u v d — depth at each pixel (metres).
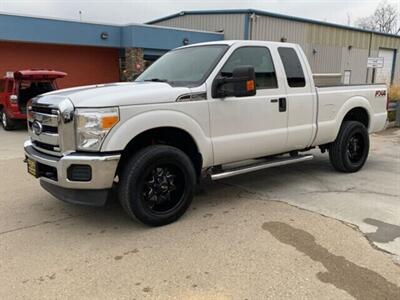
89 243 3.91
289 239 3.94
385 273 3.29
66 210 4.83
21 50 16.70
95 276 3.29
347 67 28.25
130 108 3.91
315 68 25.58
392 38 31.92
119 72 20.05
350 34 27.73
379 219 4.46
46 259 3.59
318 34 25.12
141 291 3.07
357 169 6.59
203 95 4.43
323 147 6.52
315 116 5.72
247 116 4.84
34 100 4.41
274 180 6.10
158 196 4.25
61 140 3.90
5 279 3.25
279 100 5.17
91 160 3.77
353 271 3.32
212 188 5.70
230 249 3.74
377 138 10.26
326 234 4.05
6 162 7.53
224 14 21.31
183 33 19.53
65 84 18.27
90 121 3.78
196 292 3.04
